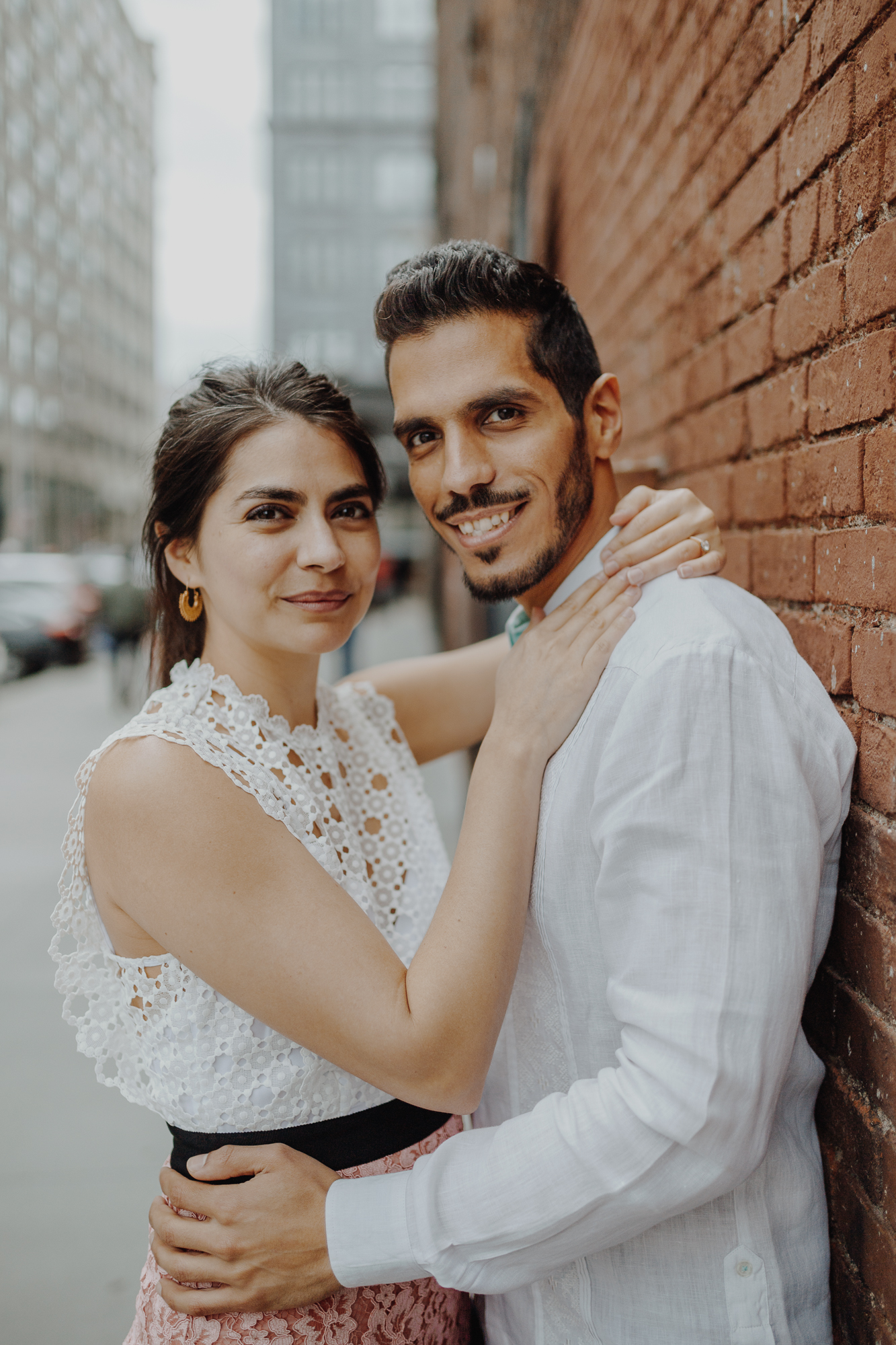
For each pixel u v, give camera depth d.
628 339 2.47
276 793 1.10
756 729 0.91
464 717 1.62
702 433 1.78
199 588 1.31
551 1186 0.91
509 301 1.09
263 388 1.17
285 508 1.15
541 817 1.06
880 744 0.98
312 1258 1.01
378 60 47.59
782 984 0.87
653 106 2.15
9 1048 3.22
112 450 68.38
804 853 0.90
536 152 4.33
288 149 47.78
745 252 1.49
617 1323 1.00
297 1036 1.02
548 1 3.86
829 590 1.14
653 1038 0.88
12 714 10.51
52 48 55.03
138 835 1.04
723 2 1.60
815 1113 1.17
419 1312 1.15
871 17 0.99
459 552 1.19
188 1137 1.11
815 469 1.19
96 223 64.25
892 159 0.94
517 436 1.12
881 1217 0.96
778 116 1.31
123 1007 1.14
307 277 48.00
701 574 1.07
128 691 10.30
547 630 1.10
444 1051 0.97
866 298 1.01
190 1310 1.04
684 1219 0.97
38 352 52.47
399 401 1.15
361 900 1.16
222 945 1.02
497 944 0.99
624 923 0.93
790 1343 0.97
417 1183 0.99
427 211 47.56
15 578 15.62
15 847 5.46
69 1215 2.39
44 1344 1.97
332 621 1.18
